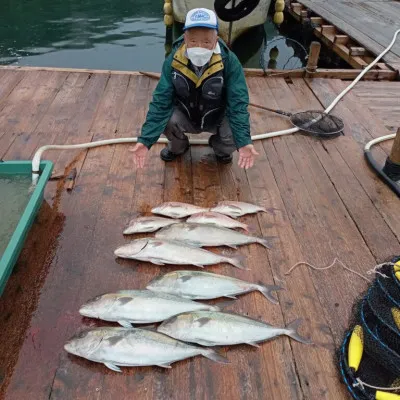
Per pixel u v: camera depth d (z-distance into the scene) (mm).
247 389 1798
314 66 5066
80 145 3344
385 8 9094
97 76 4738
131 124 3834
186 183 3096
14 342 1929
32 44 8250
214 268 2396
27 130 3635
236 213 2789
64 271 2303
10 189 2723
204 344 1933
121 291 2107
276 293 2256
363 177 3287
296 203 2961
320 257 2510
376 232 2734
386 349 1823
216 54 2705
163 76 2842
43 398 1727
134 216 2744
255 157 3457
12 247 2109
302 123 3949
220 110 2990
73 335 1922
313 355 1950
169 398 1748
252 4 4484
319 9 8859
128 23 9836
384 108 4531
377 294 2102
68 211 2734
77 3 11141
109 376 1817
